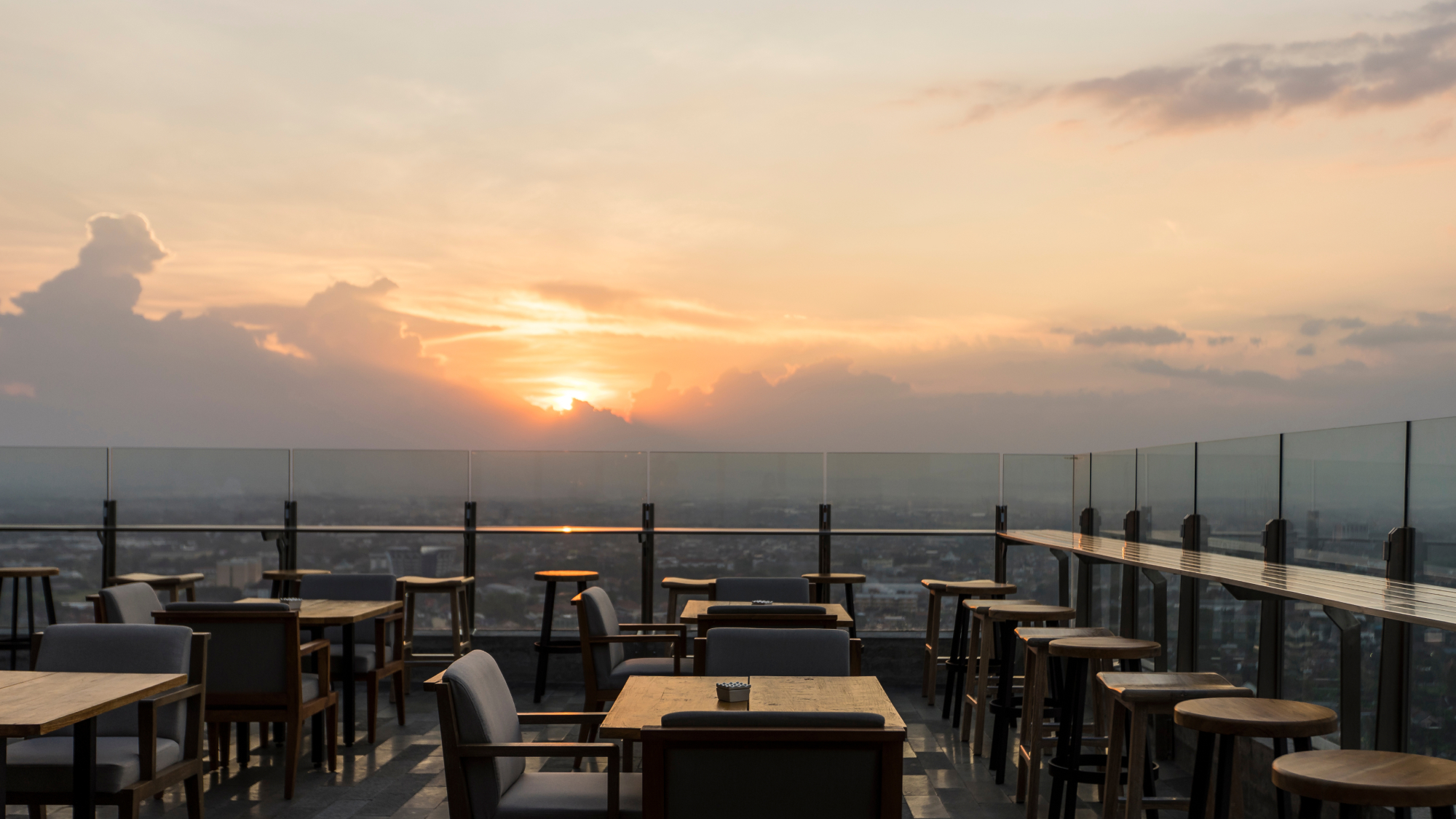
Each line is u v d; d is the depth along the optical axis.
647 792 2.76
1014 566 8.74
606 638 5.75
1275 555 5.05
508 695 3.67
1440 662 3.70
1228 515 5.62
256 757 5.96
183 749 4.18
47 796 3.75
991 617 5.86
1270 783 4.50
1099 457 8.02
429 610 8.75
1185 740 5.71
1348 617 4.06
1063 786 4.51
